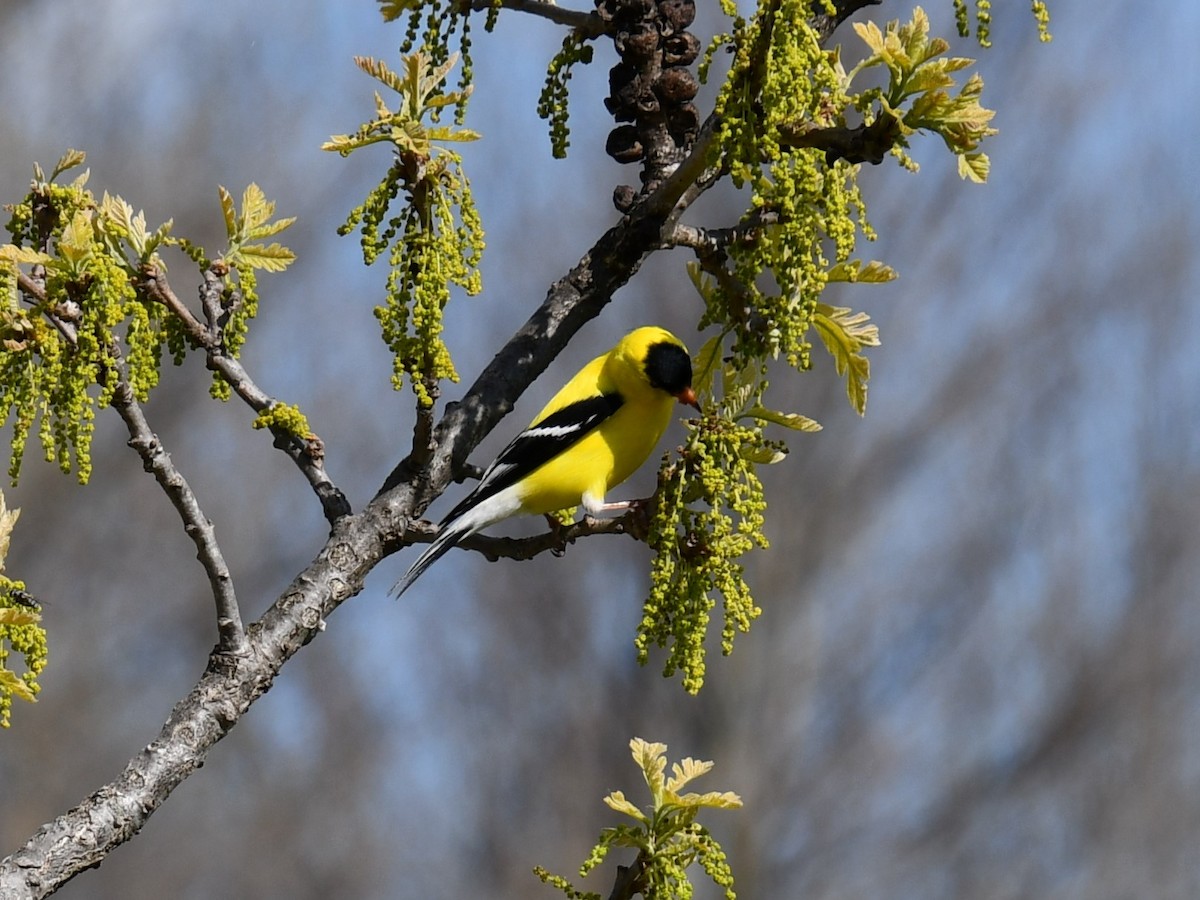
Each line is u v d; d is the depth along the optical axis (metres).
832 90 3.91
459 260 3.78
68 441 3.66
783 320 3.63
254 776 20.14
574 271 4.42
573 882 18.47
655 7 4.45
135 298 3.94
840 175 3.72
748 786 18.28
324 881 19.72
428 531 4.03
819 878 18.56
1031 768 18.91
